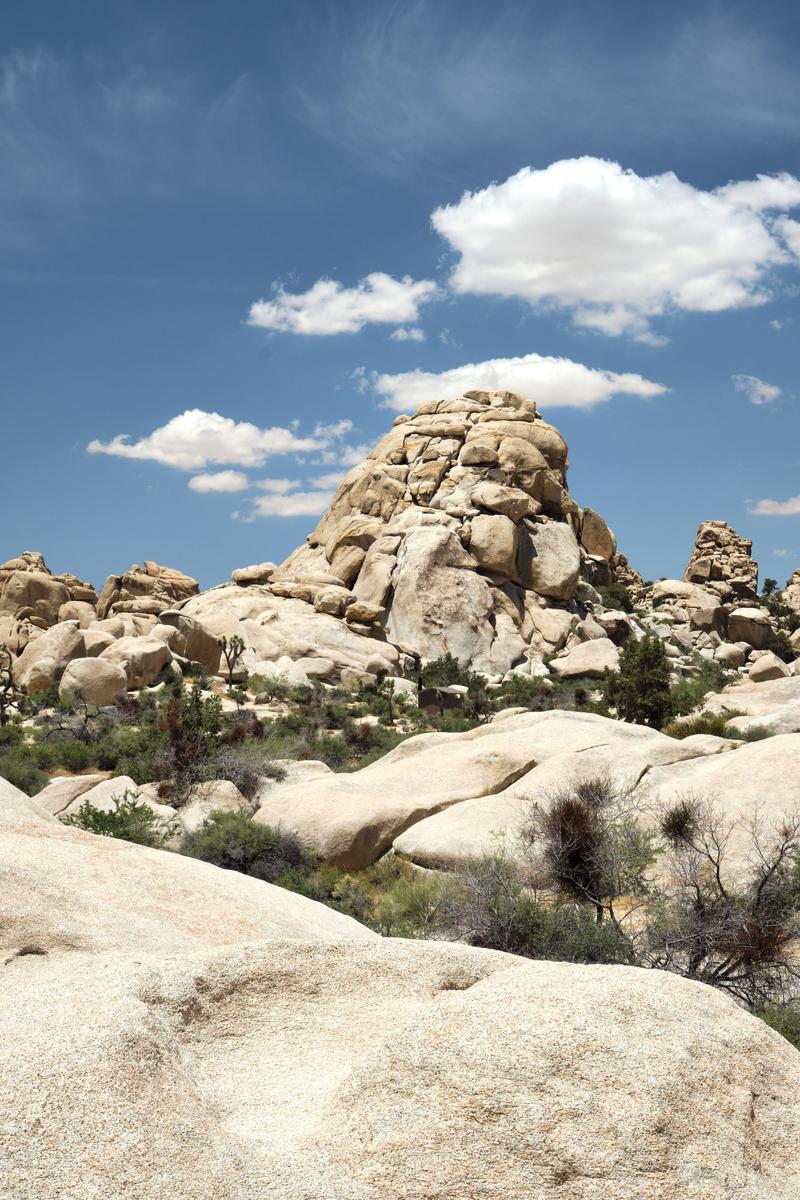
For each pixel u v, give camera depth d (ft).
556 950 38.75
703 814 46.80
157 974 14.82
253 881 25.17
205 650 168.76
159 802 70.03
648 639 134.72
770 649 257.75
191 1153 9.95
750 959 35.63
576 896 43.86
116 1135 9.72
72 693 139.03
